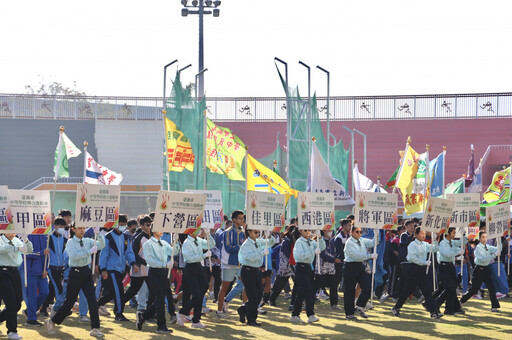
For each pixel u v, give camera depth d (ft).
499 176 76.89
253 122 180.04
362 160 175.63
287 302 61.62
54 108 183.52
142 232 48.06
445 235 52.03
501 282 65.36
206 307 51.98
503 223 55.72
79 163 180.86
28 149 181.57
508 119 172.45
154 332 43.09
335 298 56.65
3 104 182.80
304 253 47.24
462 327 45.93
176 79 78.07
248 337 41.45
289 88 87.30
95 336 40.96
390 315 52.03
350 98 177.68
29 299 45.32
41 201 41.68
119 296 48.06
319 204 47.98
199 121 79.05
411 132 175.52
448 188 84.28
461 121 174.50
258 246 46.19
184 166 67.56
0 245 39.01
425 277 51.08
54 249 47.32
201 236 52.26
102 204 42.09
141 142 182.91
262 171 70.54
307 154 88.48
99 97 183.93
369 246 53.01
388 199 51.37
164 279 43.19
